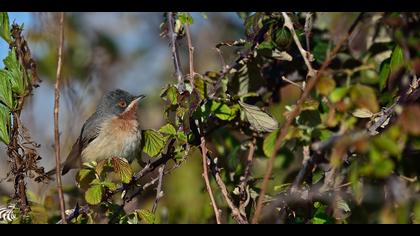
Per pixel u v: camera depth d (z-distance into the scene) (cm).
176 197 1239
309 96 934
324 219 834
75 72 1631
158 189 912
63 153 1383
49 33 1259
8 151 895
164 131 932
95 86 1650
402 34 830
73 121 1376
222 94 1062
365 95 663
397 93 996
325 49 1154
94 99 1617
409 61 779
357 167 714
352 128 710
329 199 881
